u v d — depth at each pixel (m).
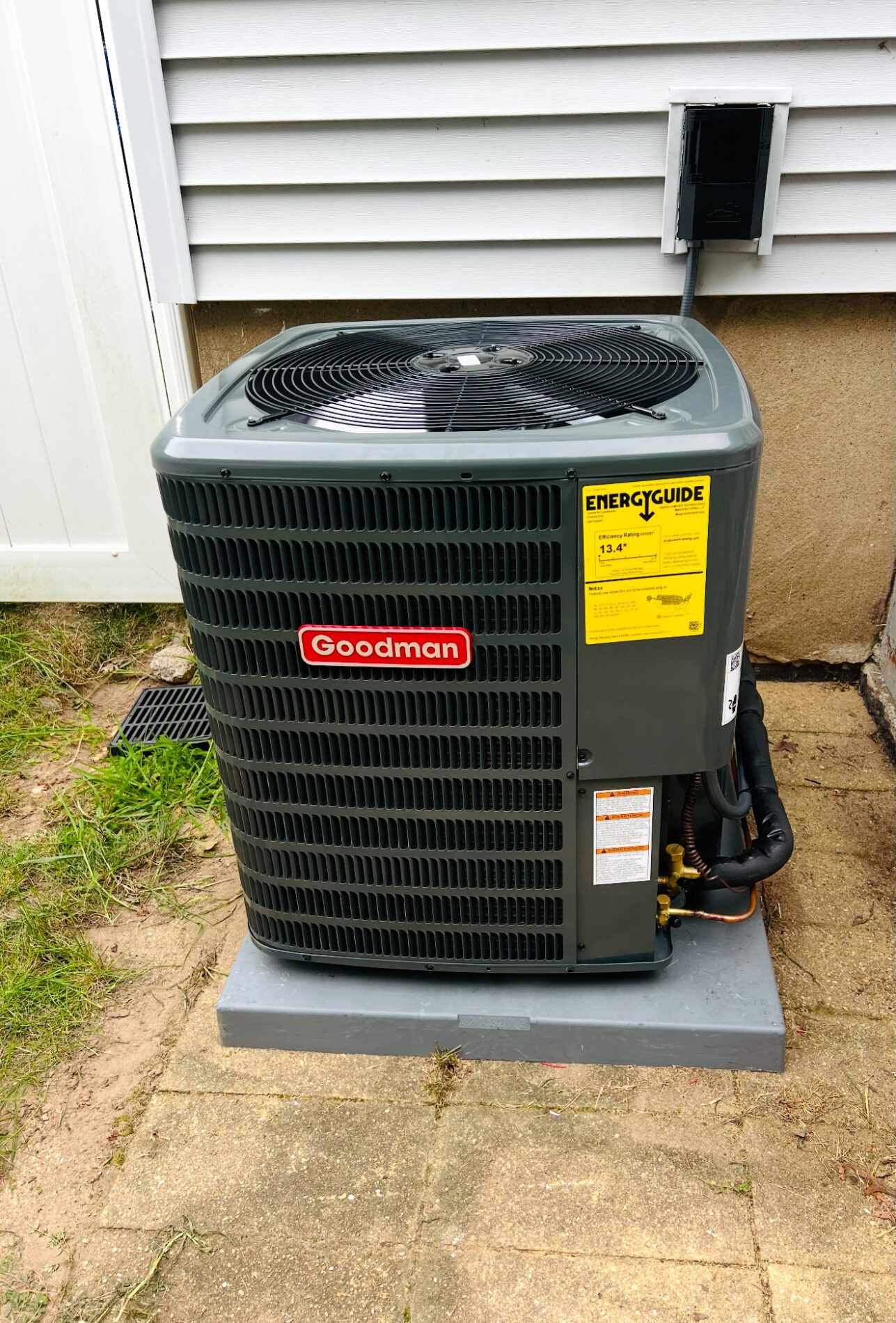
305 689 1.66
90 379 3.09
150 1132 1.79
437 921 1.85
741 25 2.25
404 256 2.58
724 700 1.64
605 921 1.81
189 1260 1.59
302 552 1.54
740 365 2.68
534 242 2.54
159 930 2.25
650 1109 1.78
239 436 1.53
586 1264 1.54
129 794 2.63
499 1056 1.89
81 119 2.76
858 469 2.75
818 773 2.63
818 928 2.14
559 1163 1.69
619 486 1.45
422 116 2.40
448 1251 1.57
